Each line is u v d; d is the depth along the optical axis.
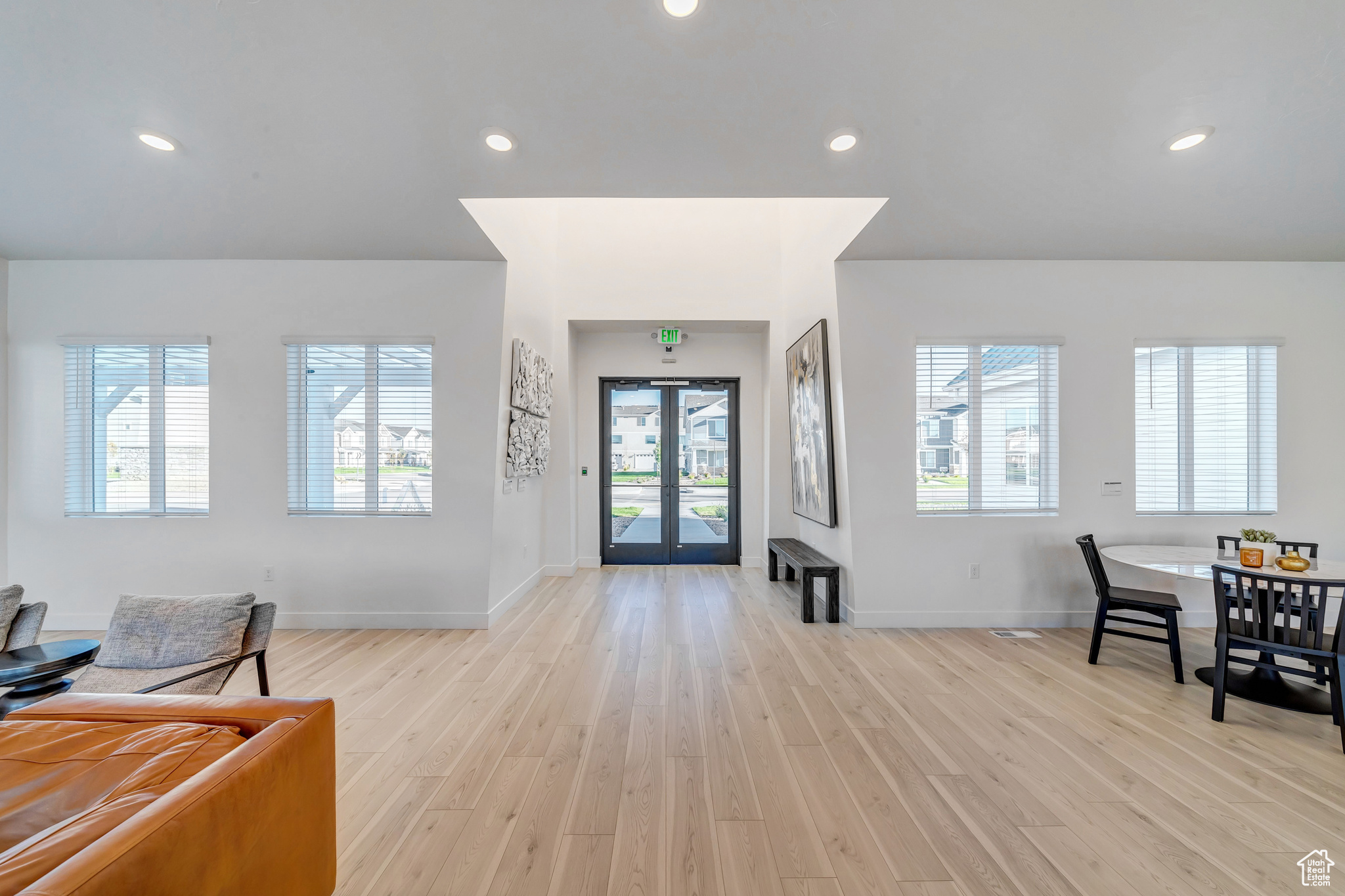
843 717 2.59
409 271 3.86
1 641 2.38
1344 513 3.83
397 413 3.93
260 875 1.17
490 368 3.88
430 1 1.55
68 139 2.26
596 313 5.44
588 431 6.02
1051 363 3.88
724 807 1.93
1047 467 3.90
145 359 3.88
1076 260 3.79
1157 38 1.71
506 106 2.05
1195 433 3.87
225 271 3.83
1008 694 2.85
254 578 3.88
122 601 2.55
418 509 3.94
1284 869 1.64
